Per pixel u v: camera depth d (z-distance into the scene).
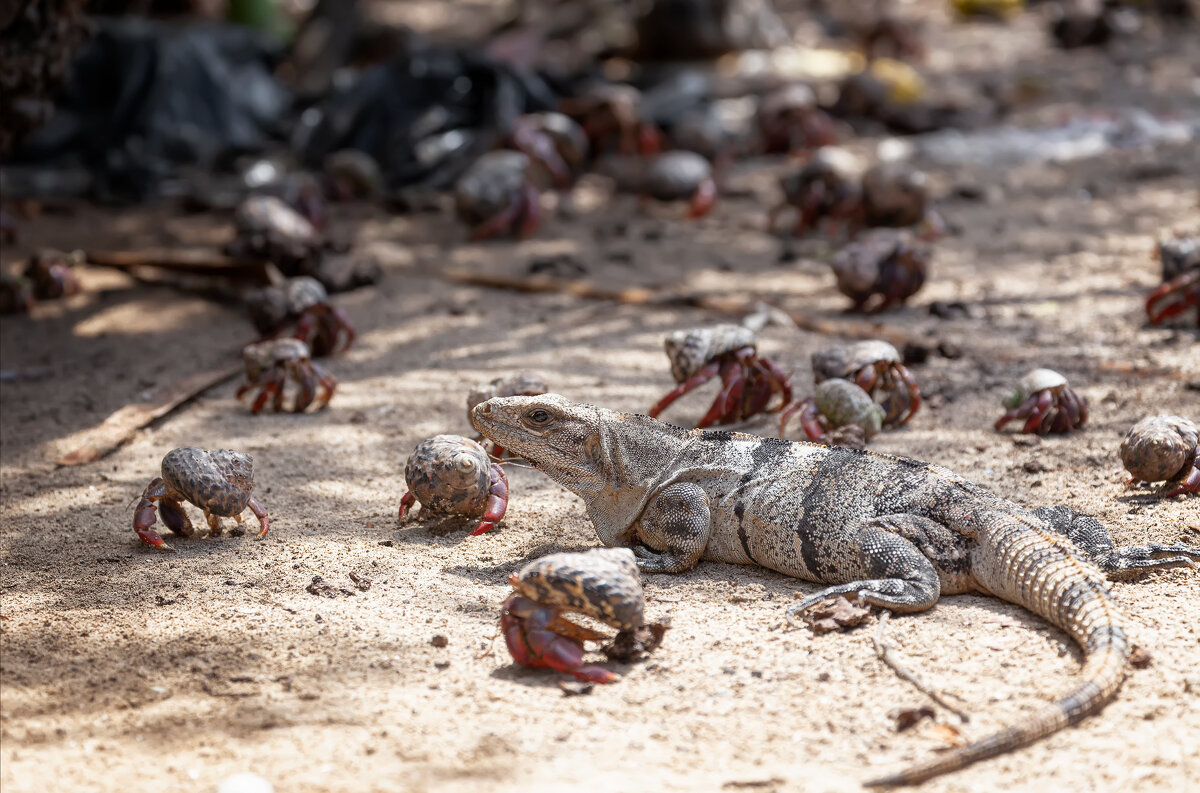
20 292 14.84
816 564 7.71
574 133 20.98
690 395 11.80
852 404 10.07
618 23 34.03
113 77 22.88
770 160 23.44
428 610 7.60
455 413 11.49
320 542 8.66
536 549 8.48
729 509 8.06
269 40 24.66
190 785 5.81
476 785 5.78
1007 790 5.68
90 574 8.20
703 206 19.61
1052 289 15.20
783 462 8.06
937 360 12.72
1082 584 6.85
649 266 17.08
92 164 22.17
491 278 16.17
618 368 12.72
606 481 8.22
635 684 6.68
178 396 11.84
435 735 6.21
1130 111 24.17
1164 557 7.67
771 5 38.28
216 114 23.06
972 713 6.28
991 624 7.14
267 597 7.81
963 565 7.46
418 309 15.20
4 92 13.70
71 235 18.78
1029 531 7.23
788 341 13.53
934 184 20.97
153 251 17.84
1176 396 11.12
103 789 5.79
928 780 5.75
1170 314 13.27
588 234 18.94
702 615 7.45
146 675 6.86
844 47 33.72
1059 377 10.25
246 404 11.91
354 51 29.39
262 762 5.98
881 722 6.25
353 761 5.99
